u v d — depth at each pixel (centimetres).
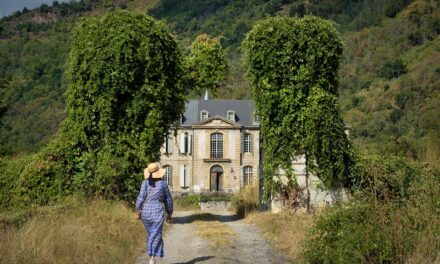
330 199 2056
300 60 2077
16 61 10950
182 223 2155
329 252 951
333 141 2027
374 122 6981
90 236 1191
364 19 12250
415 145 2934
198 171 7338
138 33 2098
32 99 8931
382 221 934
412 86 7588
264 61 2091
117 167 2091
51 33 14925
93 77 2092
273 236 1517
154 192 1047
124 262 1110
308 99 2059
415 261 865
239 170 7344
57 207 1672
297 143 2080
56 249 1020
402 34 10631
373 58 10006
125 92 2112
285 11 14200
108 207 1748
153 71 2117
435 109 5428
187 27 16262
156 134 2144
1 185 2250
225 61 2484
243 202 3122
